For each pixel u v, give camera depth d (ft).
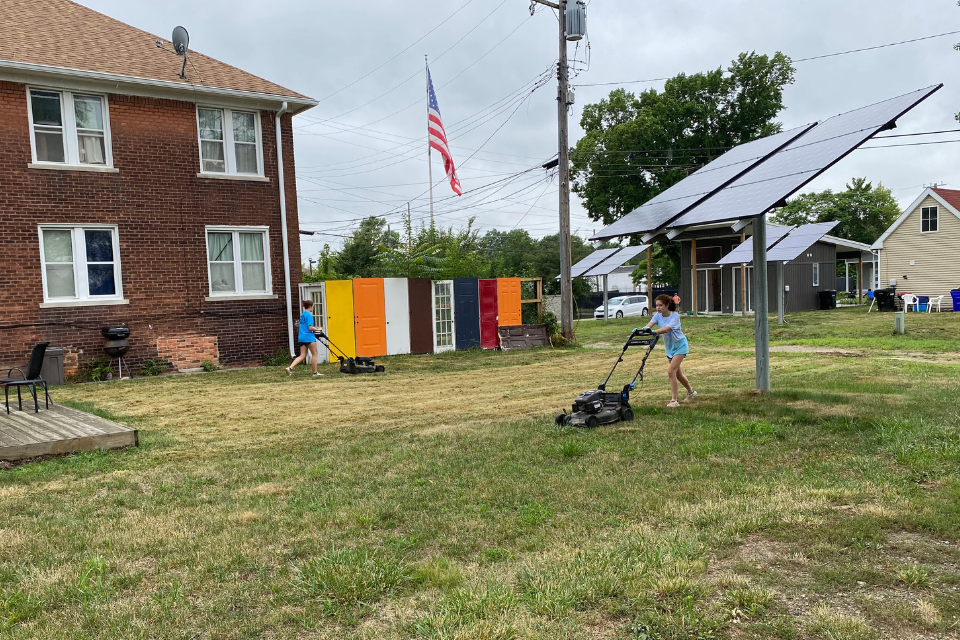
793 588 11.86
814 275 113.80
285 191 58.49
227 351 55.31
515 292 68.69
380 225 120.78
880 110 29.99
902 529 14.43
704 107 133.80
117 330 48.80
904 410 26.32
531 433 25.40
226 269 55.83
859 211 189.78
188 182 53.16
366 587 12.41
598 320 123.95
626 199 140.05
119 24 59.06
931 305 101.19
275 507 17.40
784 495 16.63
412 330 62.23
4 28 49.93
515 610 11.32
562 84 66.64
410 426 28.48
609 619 11.04
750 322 91.25
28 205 46.60
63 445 23.94
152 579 13.24
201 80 53.16
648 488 17.94
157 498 18.61
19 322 46.32
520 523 15.67
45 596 12.41
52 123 47.98
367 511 16.81
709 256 120.67
